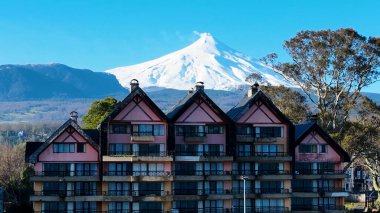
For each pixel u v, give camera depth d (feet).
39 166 349.82
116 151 356.38
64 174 350.84
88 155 353.92
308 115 444.14
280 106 460.96
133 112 358.84
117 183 355.97
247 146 376.27
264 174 371.56
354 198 605.31
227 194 364.38
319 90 453.99
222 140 368.89
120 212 354.33
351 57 444.55
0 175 521.65
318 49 447.42
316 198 382.83
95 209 353.51
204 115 367.66
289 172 375.66
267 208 372.99
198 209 362.94
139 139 355.97
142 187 357.61
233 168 372.38
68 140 352.69
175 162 362.74
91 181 352.49
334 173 383.24
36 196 345.51
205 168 367.25
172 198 355.97
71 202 350.84
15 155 583.99
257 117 376.27
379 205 484.33
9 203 447.42
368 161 499.92
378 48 443.73
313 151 383.65
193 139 362.74
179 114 363.76
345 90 451.94
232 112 395.75
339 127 449.06
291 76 458.91
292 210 379.55
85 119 469.16
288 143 376.48
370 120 452.76
